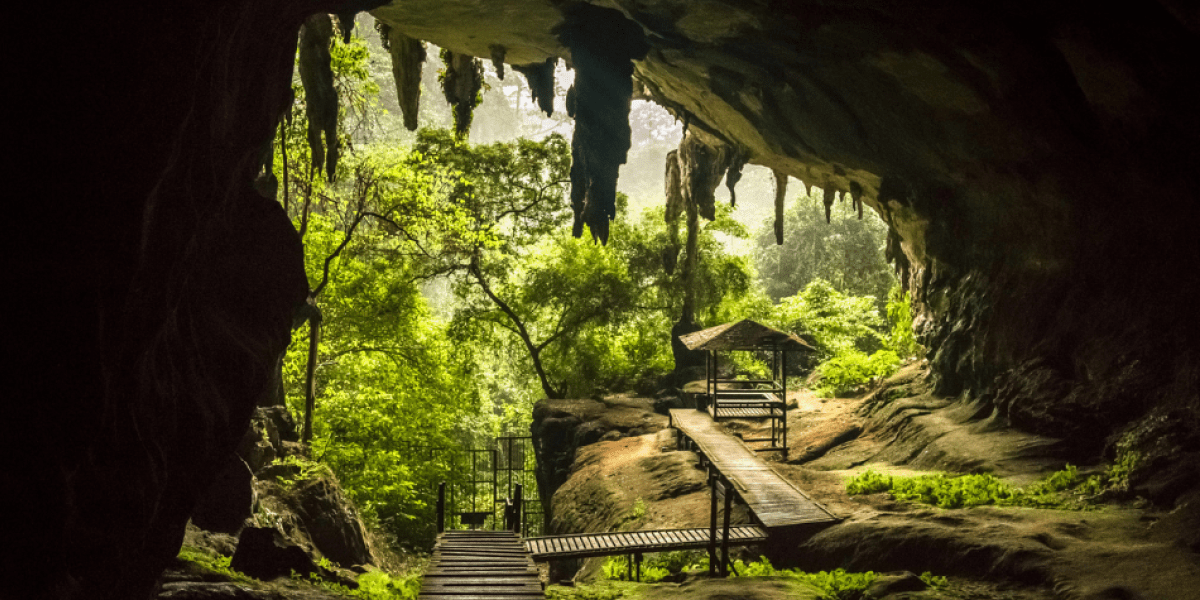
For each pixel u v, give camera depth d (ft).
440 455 77.61
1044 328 52.60
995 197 54.39
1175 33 31.50
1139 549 30.71
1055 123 42.24
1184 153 37.70
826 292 106.73
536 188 95.71
